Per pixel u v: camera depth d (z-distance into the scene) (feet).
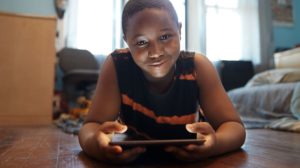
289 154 2.00
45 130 4.04
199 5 9.07
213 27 9.46
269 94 6.46
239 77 9.13
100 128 1.70
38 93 5.74
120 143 1.51
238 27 9.78
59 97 7.64
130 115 2.15
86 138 1.87
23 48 5.72
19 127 4.55
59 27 8.52
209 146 1.58
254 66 9.75
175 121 2.10
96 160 1.76
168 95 2.02
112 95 2.11
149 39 1.63
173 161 1.69
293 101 5.57
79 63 7.99
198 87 2.15
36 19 5.82
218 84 2.15
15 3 8.39
